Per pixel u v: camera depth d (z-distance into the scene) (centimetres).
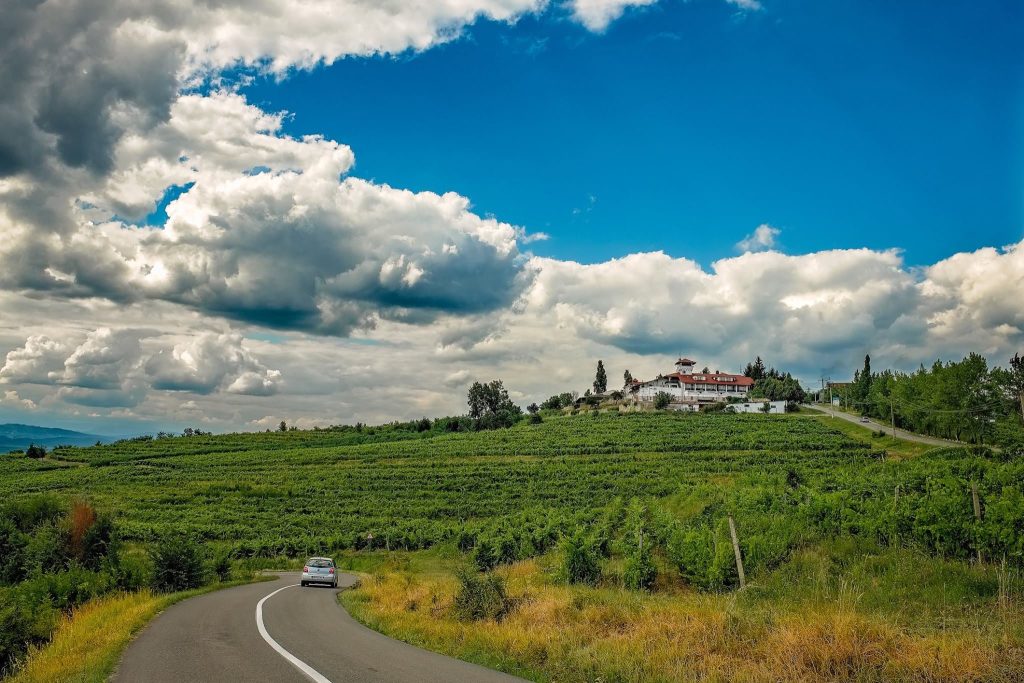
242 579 3550
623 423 13350
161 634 1379
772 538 1930
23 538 2536
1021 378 8119
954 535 1683
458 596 1570
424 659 1079
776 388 17575
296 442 15925
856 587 1446
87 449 15388
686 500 3991
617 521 3969
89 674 957
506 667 1000
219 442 16162
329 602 2200
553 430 13338
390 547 5831
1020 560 1579
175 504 8381
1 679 1174
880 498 2234
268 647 1208
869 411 12962
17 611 1498
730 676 872
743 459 8631
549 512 4866
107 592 2217
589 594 1617
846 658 876
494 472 9450
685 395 17588
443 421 17612
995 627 1020
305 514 7625
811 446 9519
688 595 1747
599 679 899
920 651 860
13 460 13975
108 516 2720
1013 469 2527
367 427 19088
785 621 1062
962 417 8581
